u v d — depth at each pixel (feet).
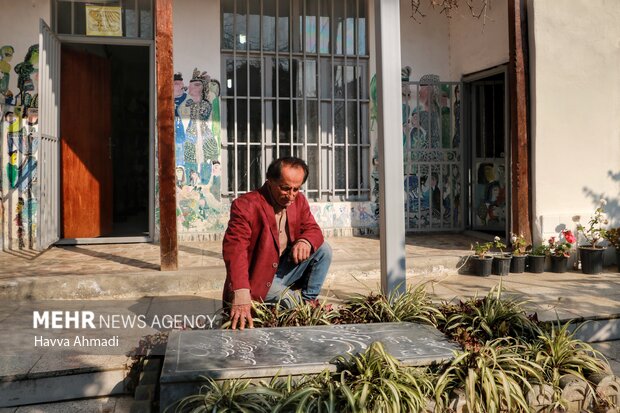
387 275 14.08
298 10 25.23
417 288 13.51
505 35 22.80
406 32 26.21
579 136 21.65
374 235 25.80
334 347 9.89
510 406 8.87
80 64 23.98
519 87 20.79
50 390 10.84
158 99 17.02
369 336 10.55
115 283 16.79
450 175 26.89
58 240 22.81
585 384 9.63
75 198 23.70
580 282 18.75
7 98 21.88
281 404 8.02
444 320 11.98
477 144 27.02
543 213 21.25
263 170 24.95
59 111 22.77
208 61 23.98
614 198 22.21
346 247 22.52
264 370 8.82
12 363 11.16
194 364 8.97
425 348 9.91
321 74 25.76
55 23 22.67
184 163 23.88
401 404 8.47
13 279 16.34
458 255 20.38
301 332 10.75
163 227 17.44
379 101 14.26
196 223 24.11
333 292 17.20
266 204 11.64
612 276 19.85
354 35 25.96
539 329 11.15
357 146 26.09
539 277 19.66
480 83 26.81
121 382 11.14
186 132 23.84
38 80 20.61
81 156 23.98
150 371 10.87
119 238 23.62
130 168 38.93
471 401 8.75
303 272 12.71
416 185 26.63
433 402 8.73
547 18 20.95
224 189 24.61
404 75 26.27
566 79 21.34
